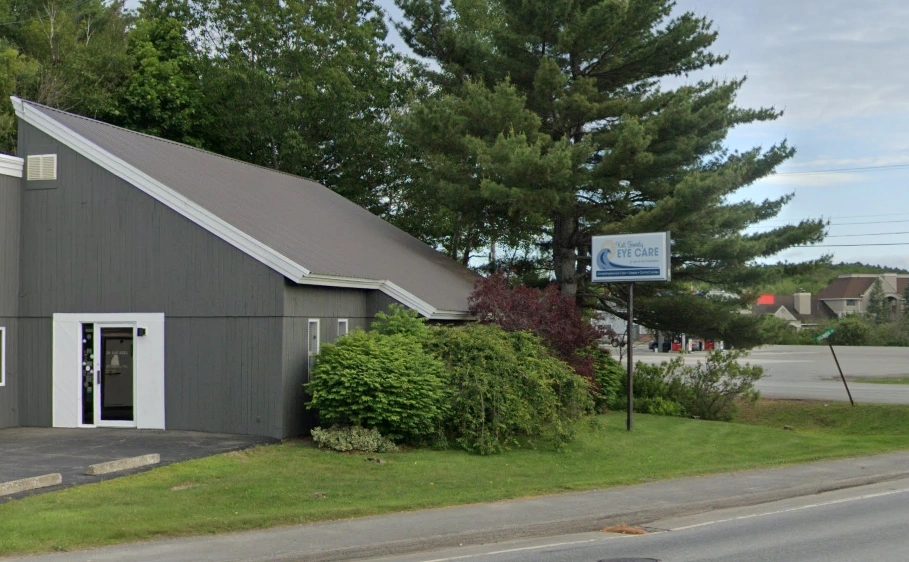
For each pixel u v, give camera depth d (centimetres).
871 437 2542
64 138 2188
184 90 4197
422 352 2041
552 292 2586
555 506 1402
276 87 4103
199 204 2072
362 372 1919
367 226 3134
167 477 1535
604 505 1413
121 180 2148
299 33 4222
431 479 1644
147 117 4178
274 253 1998
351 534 1174
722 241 2939
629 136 2836
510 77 3259
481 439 1950
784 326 3253
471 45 3466
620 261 2505
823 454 2114
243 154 4356
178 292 2095
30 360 2217
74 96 4012
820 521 1302
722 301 3278
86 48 4250
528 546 1152
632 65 3291
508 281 2730
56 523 1177
